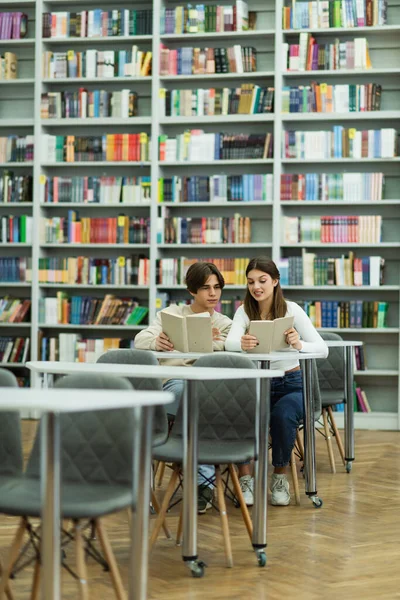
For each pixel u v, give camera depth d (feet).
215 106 30.19
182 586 12.19
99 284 30.55
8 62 31.60
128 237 30.50
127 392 9.39
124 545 14.48
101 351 30.45
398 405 29.63
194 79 30.71
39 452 10.82
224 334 18.19
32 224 31.01
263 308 17.72
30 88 32.22
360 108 29.45
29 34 32.24
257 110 29.99
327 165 30.35
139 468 9.39
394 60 30.04
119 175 31.53
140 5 31.37
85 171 31.71
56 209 31.81
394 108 29.96
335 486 19.79
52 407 7.90
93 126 31.60
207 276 17.76
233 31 29.99
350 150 29.37
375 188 29.22
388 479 20.68
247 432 13.80
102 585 12.17
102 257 31.63
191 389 12.28
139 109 31.58
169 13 30.35
